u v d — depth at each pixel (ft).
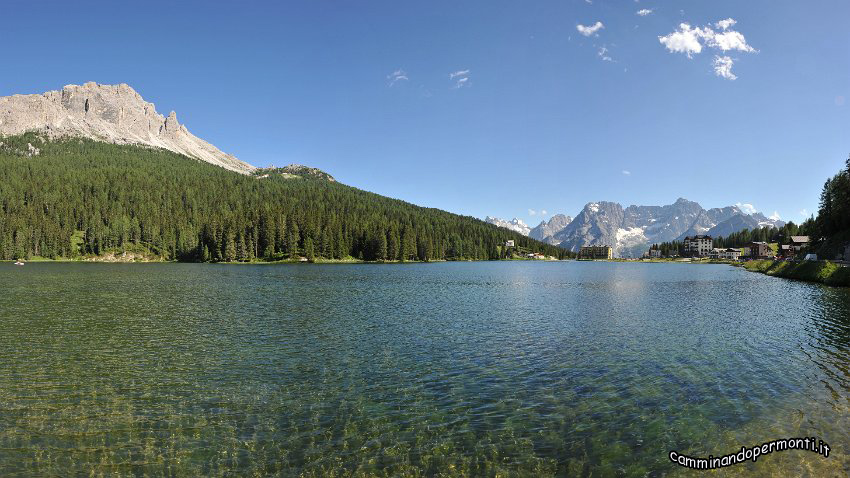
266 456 49.29
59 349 96.53
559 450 50.62
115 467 47.14
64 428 56.24
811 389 69.97
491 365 84.64
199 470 46.44
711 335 113.29
